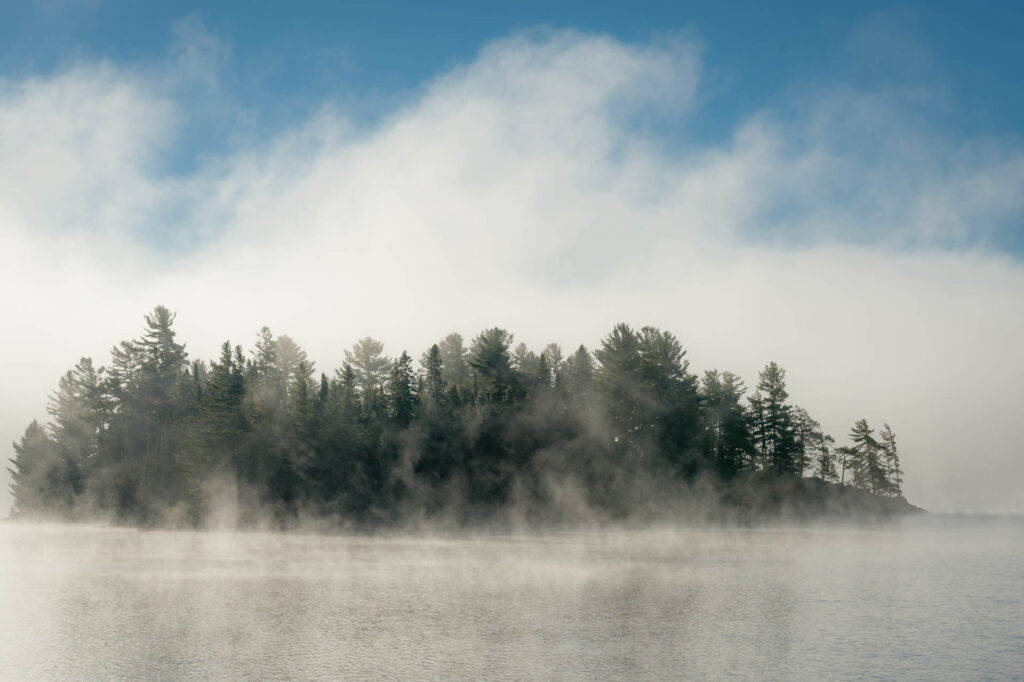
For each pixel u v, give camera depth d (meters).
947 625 35.78
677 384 132.75
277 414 115.75
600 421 122.81
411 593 44.94
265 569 57.62
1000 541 106.88
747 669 27.25
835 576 55.72
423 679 25.64
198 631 33.41
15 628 34.00
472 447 118.62
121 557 67.19
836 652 29.94
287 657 28.58
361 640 31.61
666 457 122.94
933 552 81.00
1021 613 39.38
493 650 29.80
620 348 126.12
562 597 43.56
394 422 122.56
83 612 38.12
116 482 123.38
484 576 53.50
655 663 27.94
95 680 25.48
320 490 105.81
